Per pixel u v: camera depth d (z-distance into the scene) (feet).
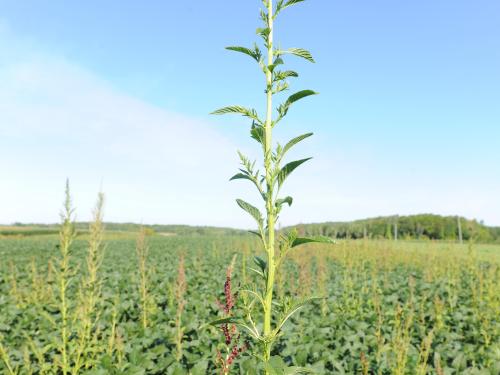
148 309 27.12
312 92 7.53
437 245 68.74
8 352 19.35
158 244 108.06
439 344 22.22
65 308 14.35
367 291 36.24
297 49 8.12
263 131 7.87
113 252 81.00
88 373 14.88
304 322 25.36
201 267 53.72
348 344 22.00
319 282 31.40
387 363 18.38
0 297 31.53
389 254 54.24
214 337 21.35
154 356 19.62
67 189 14.24
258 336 7.69
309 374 16.42
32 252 79.56
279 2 8.10
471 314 29.76
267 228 7.86
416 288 39.93
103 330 22.38
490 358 20.40
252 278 34.17
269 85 7.95
